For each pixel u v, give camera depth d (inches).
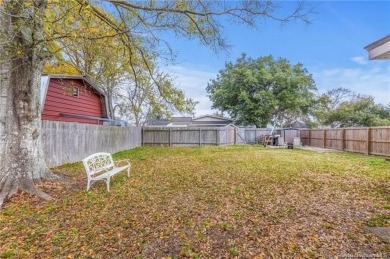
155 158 430.6
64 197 195.3
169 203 179.9
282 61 1080.2
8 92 205.8
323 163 358.0
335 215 152.5
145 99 490.6
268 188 217.9
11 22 181.2
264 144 725.9
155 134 726.5
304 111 1074.7
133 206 174.1
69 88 428.1
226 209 165.9
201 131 718.5
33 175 215.5
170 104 338.3
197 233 131.8
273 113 1088.2
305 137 767.7
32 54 205.3
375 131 451.5
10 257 111.6
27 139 211.6
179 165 350.6
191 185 231.8
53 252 115.6
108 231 135.6
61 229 139.1
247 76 1011.9
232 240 123.4
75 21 210.2
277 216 152.1
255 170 304.3
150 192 208.7
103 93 542.3
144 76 348.8
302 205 171.6
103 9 229.6
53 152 323.3
